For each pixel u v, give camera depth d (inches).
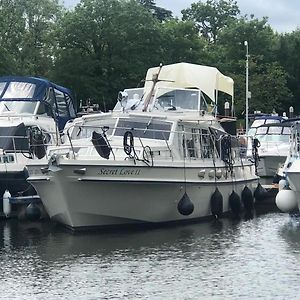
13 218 834.2
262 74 2405.3
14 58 2167.8
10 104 948.6
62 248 627.8
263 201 951.6
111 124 769.6
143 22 2281.0
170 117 757.9
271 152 1107.3
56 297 464.1
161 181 704.4
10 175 820.6
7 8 2345.0
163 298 456.8
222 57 2664.9
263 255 586.6
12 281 507.2
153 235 690.8
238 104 2263.8
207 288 479.2
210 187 783.7
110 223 709.9
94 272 531.5
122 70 2253.9
